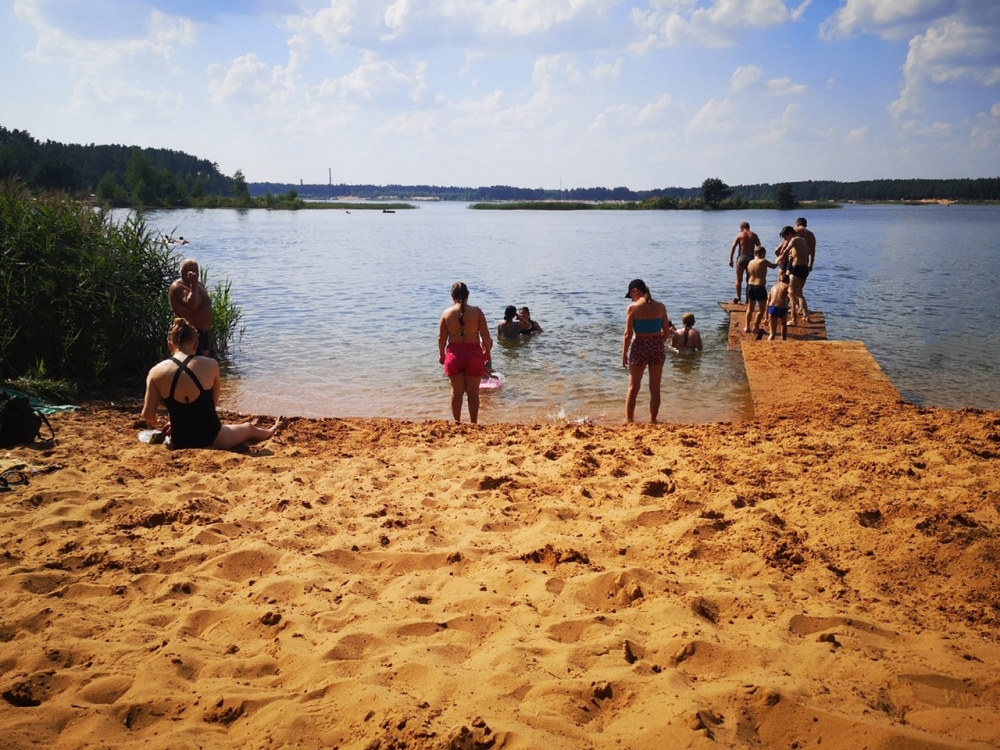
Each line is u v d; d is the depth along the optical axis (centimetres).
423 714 286
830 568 417
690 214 12562
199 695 311
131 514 531
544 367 1312
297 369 1281
